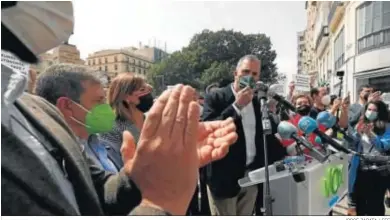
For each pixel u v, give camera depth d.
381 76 12.33
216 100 2.72
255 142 2.65
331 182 2.19
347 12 13.88
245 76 2.55
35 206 0.55
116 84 2.36
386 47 12.23
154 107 0.59
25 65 0.67
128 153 0.70
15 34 0.63
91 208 0.71
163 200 0.58
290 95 4.67
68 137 0.78
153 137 0.58
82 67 1.82
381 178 3.37
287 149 2.61
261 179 2.11
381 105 3.46
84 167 0.77
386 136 3.39
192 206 2.85
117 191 0.83
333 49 16.50
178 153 0.58
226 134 0.87
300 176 1.88
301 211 1.86
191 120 0.59
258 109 2.71
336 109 3.93
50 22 0.65
